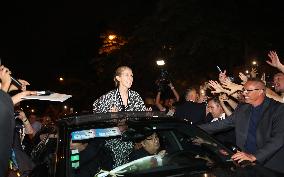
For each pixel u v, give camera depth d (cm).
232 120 492
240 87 518
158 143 414
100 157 386
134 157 403
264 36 1317
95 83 2986
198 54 1377
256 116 457
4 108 229
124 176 352
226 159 383
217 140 413
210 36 1313
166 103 1039
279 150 431
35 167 369
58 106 2055
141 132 399
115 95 498
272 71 1219
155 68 1572
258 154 414
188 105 693
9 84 268
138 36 1552
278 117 428
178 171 356
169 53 1449
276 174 353
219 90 534
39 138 506
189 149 406
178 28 1379
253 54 1295
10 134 232
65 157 344
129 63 1680
